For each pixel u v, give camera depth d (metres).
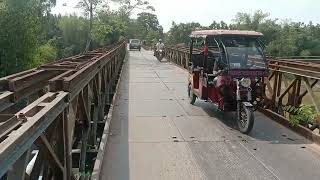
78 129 5.65
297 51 46.12
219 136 7.39
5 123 2.60
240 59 7.98
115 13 49.31
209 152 6.42
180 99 11.45
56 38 42.66
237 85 7.75
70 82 3.89
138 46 50.28
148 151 6.42
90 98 6.15
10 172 2.48
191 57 10.49
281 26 55.59
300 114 7.75
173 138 7.21
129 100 11.23
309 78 7.51
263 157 6.21
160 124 8.26
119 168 5.64
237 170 5.62
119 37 47.25
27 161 2.55
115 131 7.64
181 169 5.64
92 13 44.41
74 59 7.79
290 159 6.12
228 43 8.33
